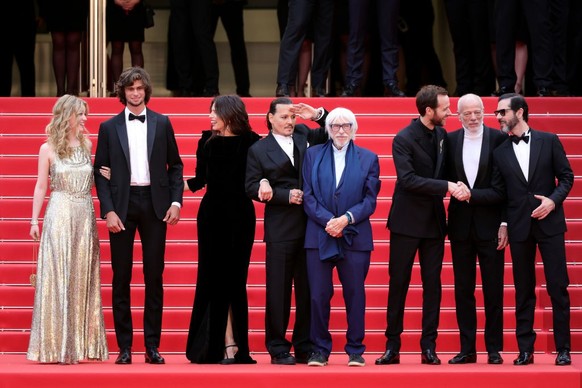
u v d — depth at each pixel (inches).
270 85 1412.4
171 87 1366.9
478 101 839.7
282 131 841.5
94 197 1036.5
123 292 842.8
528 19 1160.8
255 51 1413.6
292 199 823.1
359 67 1186.6
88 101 1130.0
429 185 820.6
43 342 828.6
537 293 961.5
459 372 766.5
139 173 846.5
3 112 1128.2
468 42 1262.3
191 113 1136.8
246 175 840.9
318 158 832.9
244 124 855.1
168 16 1380.4
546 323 937.5
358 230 820.0
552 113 1131.9
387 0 1173.7
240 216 846.5
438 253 840.9
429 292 838.5
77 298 840.3
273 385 761.0
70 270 838.5
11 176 1056.2
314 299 815.7
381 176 1071.0
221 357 832.9
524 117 843.4
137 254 990.4
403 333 928.3
